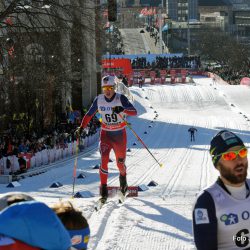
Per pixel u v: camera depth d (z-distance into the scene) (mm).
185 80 97125
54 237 3387
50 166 33875
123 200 13398
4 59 37000
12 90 39750
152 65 108938
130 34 164625
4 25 37219
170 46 180750
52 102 46562
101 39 41688
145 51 146000
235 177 4516
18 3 34750
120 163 13367
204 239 4445
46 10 35781
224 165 4520
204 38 153250
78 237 4219
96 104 13266
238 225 4531
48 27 35750
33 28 35406
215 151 4562
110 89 12930
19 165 30891
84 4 38812
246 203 4551
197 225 4480
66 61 39531
